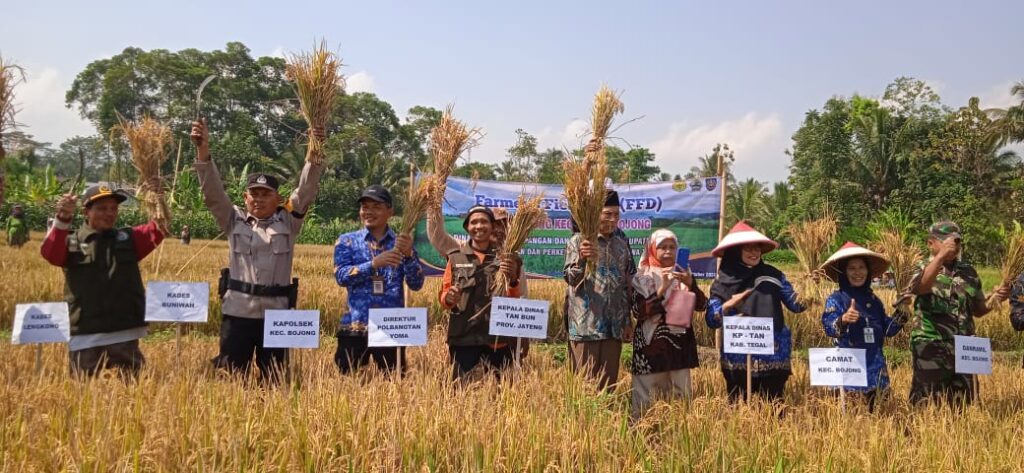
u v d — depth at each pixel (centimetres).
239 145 6369
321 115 668
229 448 427
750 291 677
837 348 641
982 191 4528
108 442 418
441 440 471
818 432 557
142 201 651
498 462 448
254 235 656
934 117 5031
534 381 577
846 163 4869
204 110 7488
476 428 476
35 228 4250
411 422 481
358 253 677
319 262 2530
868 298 694
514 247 646
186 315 638
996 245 3425
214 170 650
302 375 650
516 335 627
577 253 652
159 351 781
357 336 660
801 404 687
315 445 445
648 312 652
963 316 679
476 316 655
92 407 482
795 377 814
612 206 657
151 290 636
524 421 496
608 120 645
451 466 454
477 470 443
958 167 4631
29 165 4512
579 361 657
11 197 4194
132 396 527
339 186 5931
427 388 544
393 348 677
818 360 643
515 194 1120
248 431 456
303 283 1474
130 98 7450
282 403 508
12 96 605
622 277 669
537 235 1123
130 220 3594
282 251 663
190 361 689
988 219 3991
